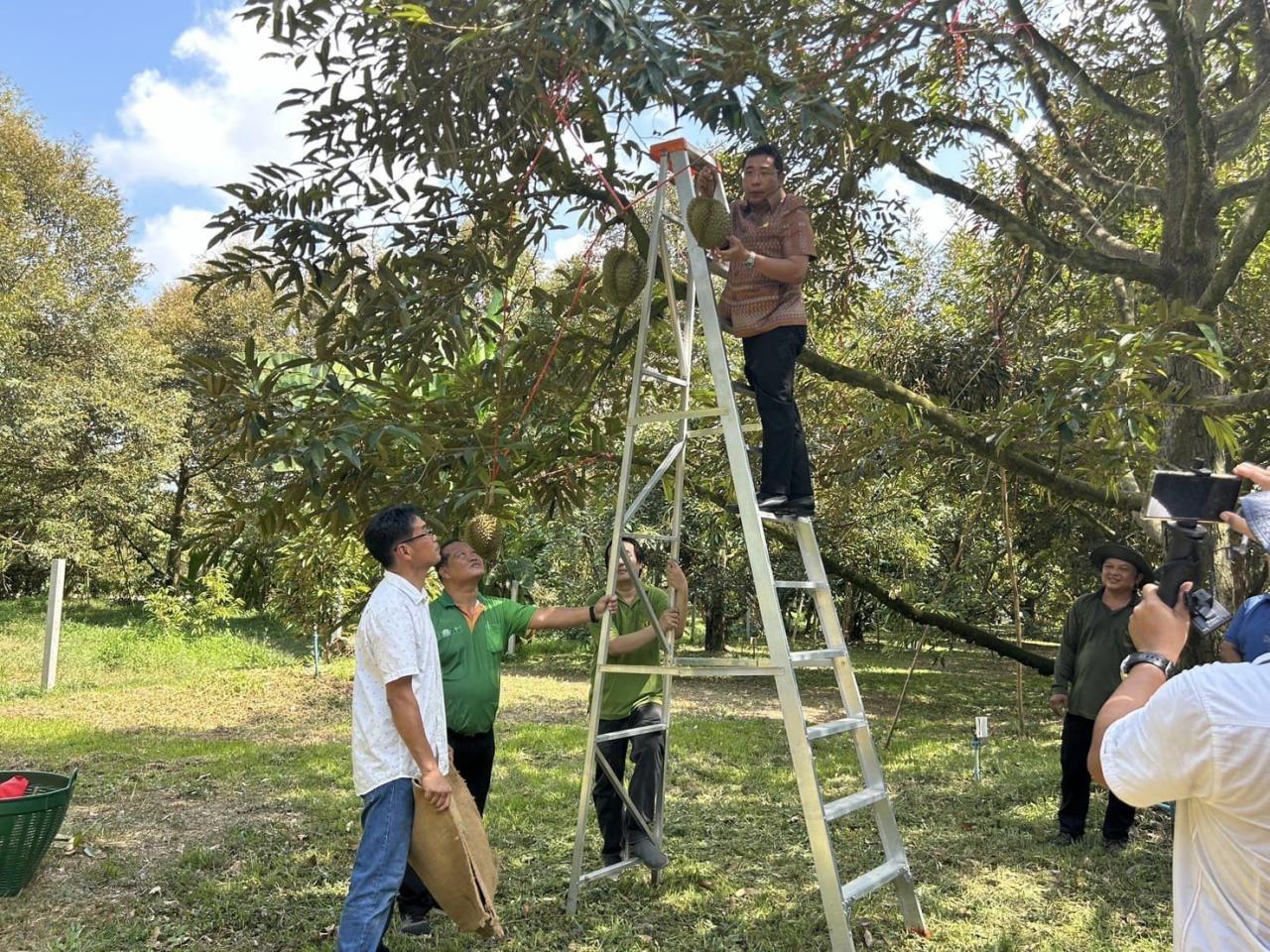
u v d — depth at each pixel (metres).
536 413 5.13
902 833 5.85
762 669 3.85
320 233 4.52
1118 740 1.68
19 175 22.16
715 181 4.35
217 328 24.97
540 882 4.92
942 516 13.53
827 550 10.68
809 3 4.80
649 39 3.22
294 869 5.09
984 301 9.18
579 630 19.09
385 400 4.83
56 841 5.55
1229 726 1.51
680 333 4.71
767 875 5.07
